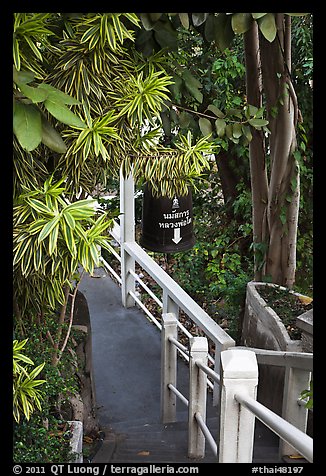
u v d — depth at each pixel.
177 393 3.68
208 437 2.79
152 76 2.08
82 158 1.97
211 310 5.72
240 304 4.80
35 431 2.28
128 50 2.22
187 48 4.21
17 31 1.73
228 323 5.22
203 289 6.10
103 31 1.85
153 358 4.78
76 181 2.04
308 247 5.61
